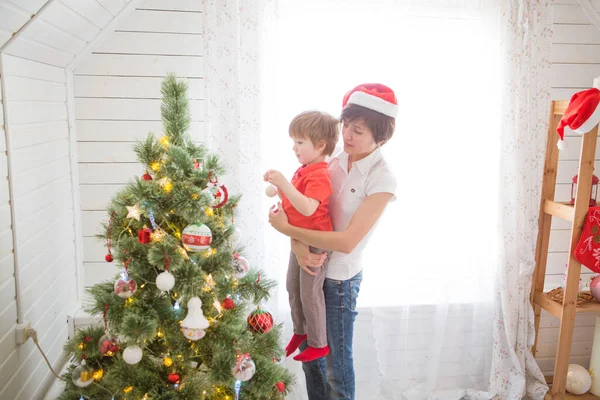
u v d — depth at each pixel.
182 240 1.53
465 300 2.57
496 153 2.45
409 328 2.56
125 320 1.44
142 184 1.53
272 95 2.25
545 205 2.46
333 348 1.73
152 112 2.33
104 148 2.33
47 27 1.67
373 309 2.46
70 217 2.25
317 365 1.81
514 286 2.47
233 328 1.63
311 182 1.59
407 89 2.38
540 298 2.51
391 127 1.60
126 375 1.51
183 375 1.60
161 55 2.29
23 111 1.73
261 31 2.19
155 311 1.54
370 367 2.54
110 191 2.36
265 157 2.30
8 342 1.62
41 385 1.93
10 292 1.64
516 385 2.50
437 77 2.39
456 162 2.44
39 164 1.88
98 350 1.62
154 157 1.65
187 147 1.72
